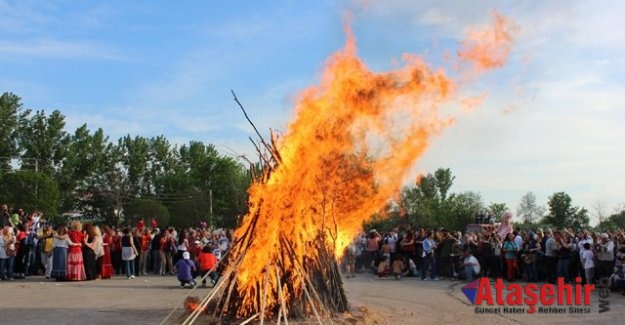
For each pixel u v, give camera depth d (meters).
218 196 62.44
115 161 75.94
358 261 22.42
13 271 17.98
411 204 42.94
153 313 10.88
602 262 15.59
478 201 46.66
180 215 62.03
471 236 19.62
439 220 44.25
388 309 11.58
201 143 85.69
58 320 10.12
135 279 18.34
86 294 13.91
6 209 18.73
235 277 9.29
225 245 19.64
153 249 20.22
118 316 10.54
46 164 68.94
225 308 9.34
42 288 15.16
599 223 54.56
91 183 74.00
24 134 68.50
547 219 57.78
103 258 18.55
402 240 20.44
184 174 73.75
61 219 66.25
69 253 17.31
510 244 17.89
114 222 71.38
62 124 70.00
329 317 9.45
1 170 55.62
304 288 9.13
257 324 8.93
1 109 65.81
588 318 10.73
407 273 20.34
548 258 17.16
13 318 10.33
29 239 18.22
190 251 19.03
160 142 83.94
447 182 46.81
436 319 10.52
